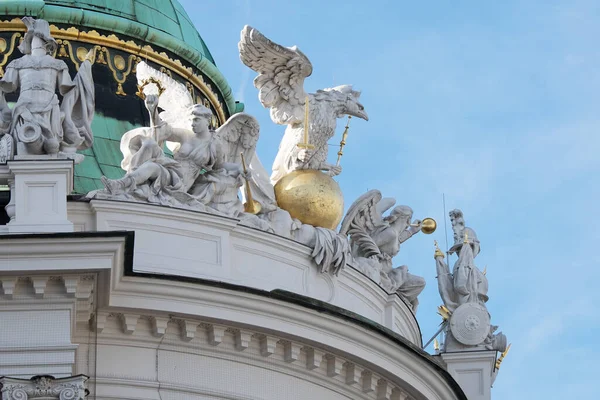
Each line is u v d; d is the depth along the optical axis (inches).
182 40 2751.0
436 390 2440.9
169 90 2411.4
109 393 2186.3
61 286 2105.1
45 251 2087.8
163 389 2215.8
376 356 2343.8
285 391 2293.3
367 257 2498.8
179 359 2234.3
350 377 2346.2
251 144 2385.6
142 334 2217.0
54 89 2223.2
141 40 2696.9
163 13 2783.0
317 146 2455.7
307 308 2277.3
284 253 2349.9
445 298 2615.7
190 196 2301.9
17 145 2186.3
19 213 2123.5
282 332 2266.2
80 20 2659.9
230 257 2299.5
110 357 2201.0
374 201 2514.8
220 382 2247.8
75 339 2166.6
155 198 2282.2
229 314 2231.8
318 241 2372.0
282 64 2443.4
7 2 2657.5
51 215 2126.0
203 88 2763.3
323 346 2301.9
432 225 2581.2
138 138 2325.3
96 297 2145.7
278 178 2468.0
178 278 2202.3
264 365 2282.2
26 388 2062.0
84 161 2490.2
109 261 2098.9
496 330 2623.0
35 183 2134.6
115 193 2262.6
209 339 2244.1
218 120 2797.7
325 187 2411.4
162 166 2299.5
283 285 2337.6
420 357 2390.5
